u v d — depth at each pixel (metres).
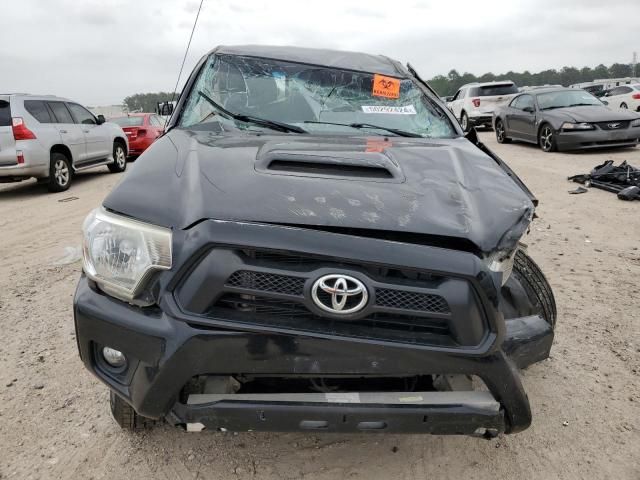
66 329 3.69
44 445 2.51
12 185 10.84
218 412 1.86
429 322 1.87
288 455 2.44
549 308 2.79
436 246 1.89
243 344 1.81
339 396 1.90
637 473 2.34
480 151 2.78
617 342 3.44
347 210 1.93
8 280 4.70
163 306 1.84
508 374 1.94
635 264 4.79
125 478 2.31
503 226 1.99
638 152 11.19
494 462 2.42
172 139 2.68
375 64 3.57
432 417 1.91
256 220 1.85
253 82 3.24
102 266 1.94
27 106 9.09
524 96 13.19
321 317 1.83
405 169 2.32
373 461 2.42
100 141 11.08
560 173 9.11
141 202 1.98
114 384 2.05
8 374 3.11
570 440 2.55
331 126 3.05
